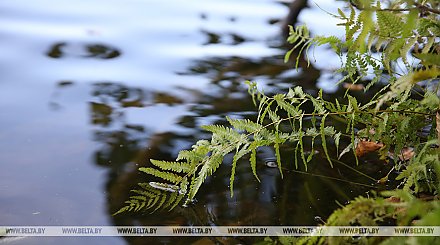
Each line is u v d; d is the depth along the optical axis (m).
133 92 2.97
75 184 1.90
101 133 2.37
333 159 2.00
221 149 1.57
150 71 3.34
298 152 2.08
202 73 3.28
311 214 1.65
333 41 1.67
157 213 1.71
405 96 1.49
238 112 2.61
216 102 2.77
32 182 1.92
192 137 2.31
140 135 2.35
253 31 4.18
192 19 4.53
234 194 1.80
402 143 1.57
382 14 1.39
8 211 1.71
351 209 1.12
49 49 3.73
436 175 1.52
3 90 2.96
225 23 4.42
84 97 2.88
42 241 1.55
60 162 2.08
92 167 2.04
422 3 1.43
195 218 1.66
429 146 1.51
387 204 1.10
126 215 1.70
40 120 2.54
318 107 1.57
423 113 1.49
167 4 5.02
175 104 2.76
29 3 4.88
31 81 3.12
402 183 1.68
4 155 2.14
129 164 2.06
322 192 1.78
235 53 3.67
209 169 1.56
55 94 2.92
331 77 3.07
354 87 2.86
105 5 4.93
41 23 4.32
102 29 4.23
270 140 1.58
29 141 2.29
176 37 4.05
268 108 1.63
